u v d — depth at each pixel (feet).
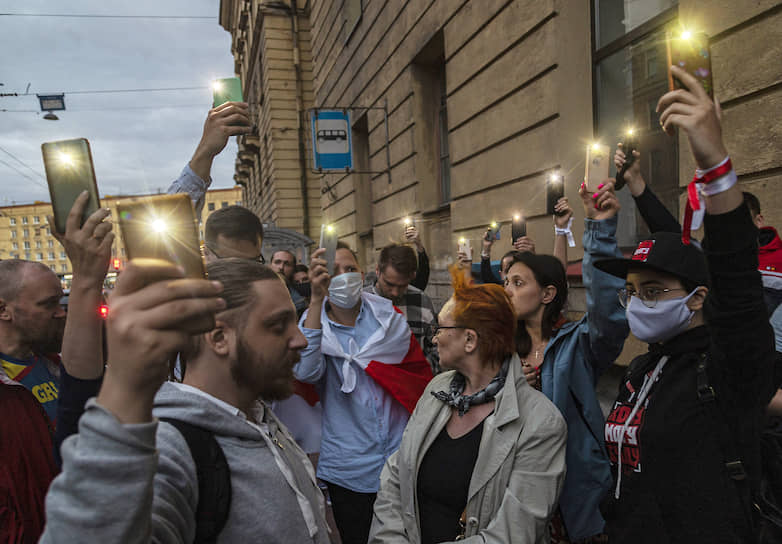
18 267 5.49
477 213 19.15
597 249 5.82
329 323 7.79
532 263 6.68
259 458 3.12
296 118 55.88
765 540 3.58
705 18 9.57
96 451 1.69
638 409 4.50
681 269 4.21
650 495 4.11
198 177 5.61
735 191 2.97
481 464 4.81
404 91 26.40
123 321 1.72
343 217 41.24
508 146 16.87
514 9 15.90
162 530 2.30
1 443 4.84
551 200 8.98
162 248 1.80
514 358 5.32
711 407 3.89
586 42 14.30
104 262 2.85
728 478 3.72
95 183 2.75
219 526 2.75
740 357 3.40
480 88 18.31
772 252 6.82
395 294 9.82
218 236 7.20
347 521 7.44
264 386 3.26
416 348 8.38
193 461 2.74
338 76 38.40
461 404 5.23
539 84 15.02
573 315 14.16
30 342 5.50
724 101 9.30
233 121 5.70
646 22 12.42
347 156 30.25
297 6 55.36
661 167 12.20
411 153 26.23
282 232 27.91
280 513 3.04
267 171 61.11
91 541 1.67
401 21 25.86
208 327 1.83
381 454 7.33
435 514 5.02
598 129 14.47
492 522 4.54
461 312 5.22
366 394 7.50
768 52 8.48
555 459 4.79
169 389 3.03
